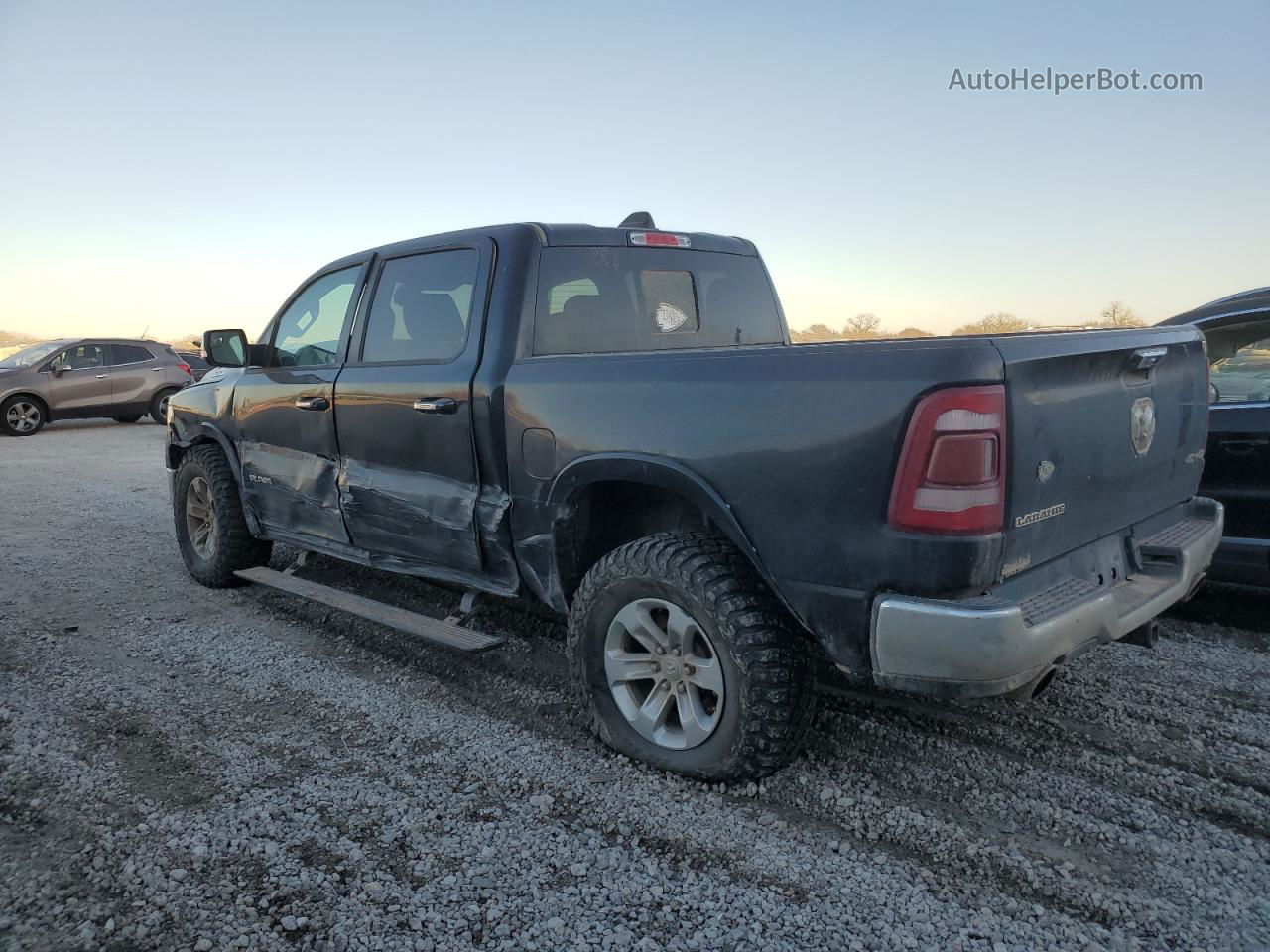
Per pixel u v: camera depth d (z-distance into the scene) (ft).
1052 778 10.23
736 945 7.54
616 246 13.43
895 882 8.39
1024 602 8.65
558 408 11.14
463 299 12.82
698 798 9.91
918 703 12.19
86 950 7.42
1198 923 7.75
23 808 9.69
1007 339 8.43
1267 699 12.24
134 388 61.31
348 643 15.23
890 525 8.42
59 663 14.21
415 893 8.22
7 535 24.81
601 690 10.98
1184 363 11.36
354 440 14.24
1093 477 9.51
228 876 8.46
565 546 11.46
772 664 9.46
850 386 8.66
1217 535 11.72
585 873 8.56
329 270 15.83
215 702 12.67
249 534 18.04
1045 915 7.87
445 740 11.44
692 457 9.84
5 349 71.72
